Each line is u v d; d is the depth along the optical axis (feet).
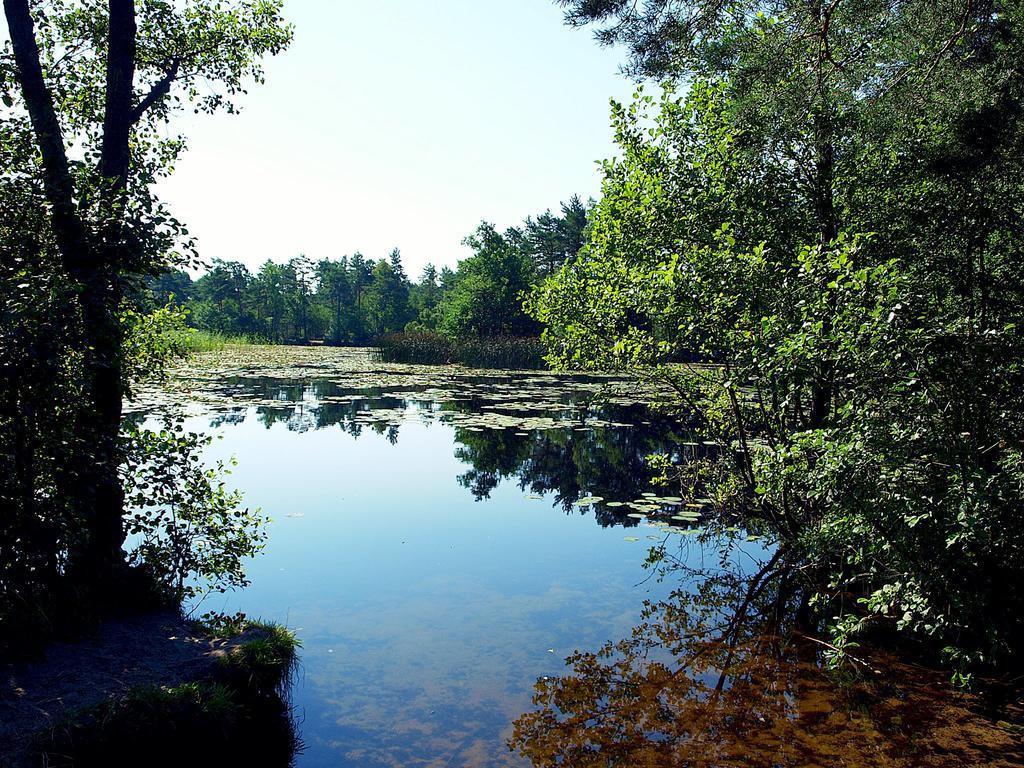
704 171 25.29
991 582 13.94
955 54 18.75
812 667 15.61
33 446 12.56
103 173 15.92
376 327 242.17
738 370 20.04
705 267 20.40
